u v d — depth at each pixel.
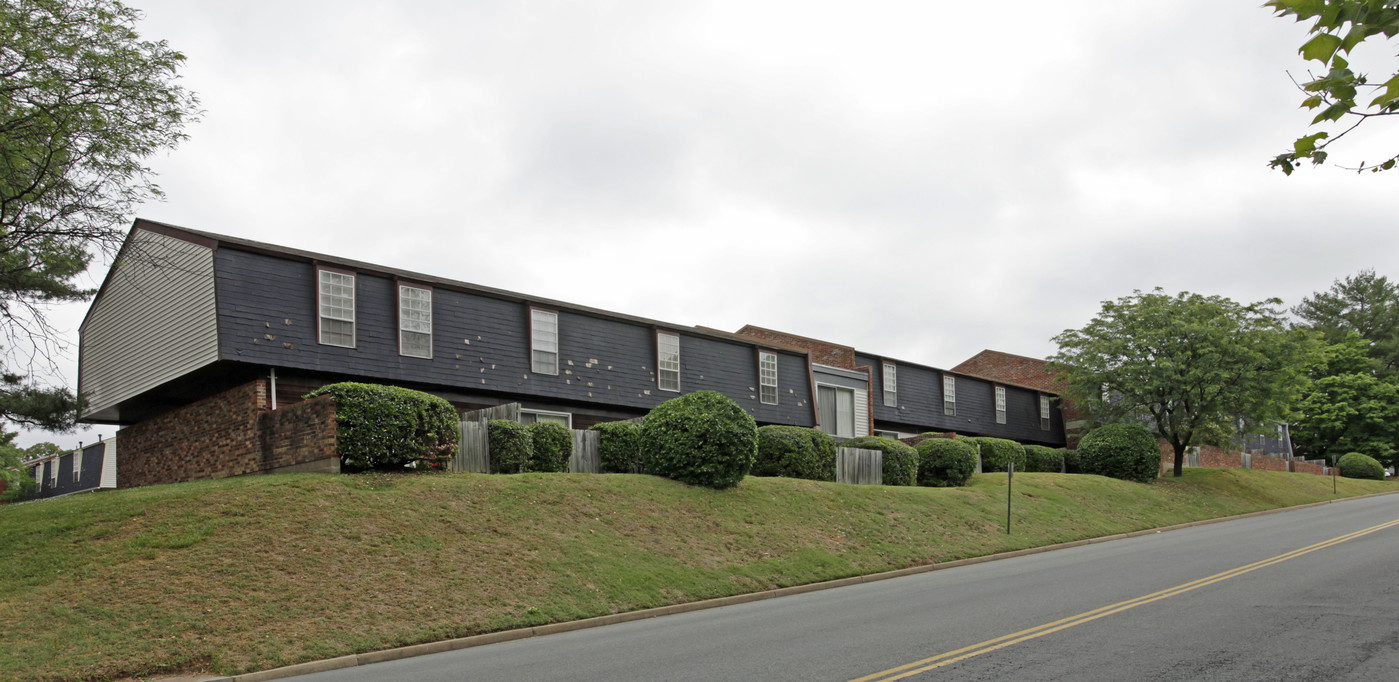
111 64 15.05
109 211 15.80
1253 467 52.16
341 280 21.34
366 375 21.20
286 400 20.28
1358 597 11.99
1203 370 34.97
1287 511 34.56
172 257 21.41
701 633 11.37
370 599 12.16
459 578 13.31
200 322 19.94
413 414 17.06
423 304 22.72
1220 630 9.92
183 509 13.45
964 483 30.02
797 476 24.78
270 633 10.84
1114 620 10.75
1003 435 45.06
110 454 33.97
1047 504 27.58
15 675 9.09
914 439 37.28
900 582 16.94
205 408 20.73
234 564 12.16
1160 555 18.58
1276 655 8.62
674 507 18.70
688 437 20.47
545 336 25.27
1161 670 8.15
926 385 41.78
